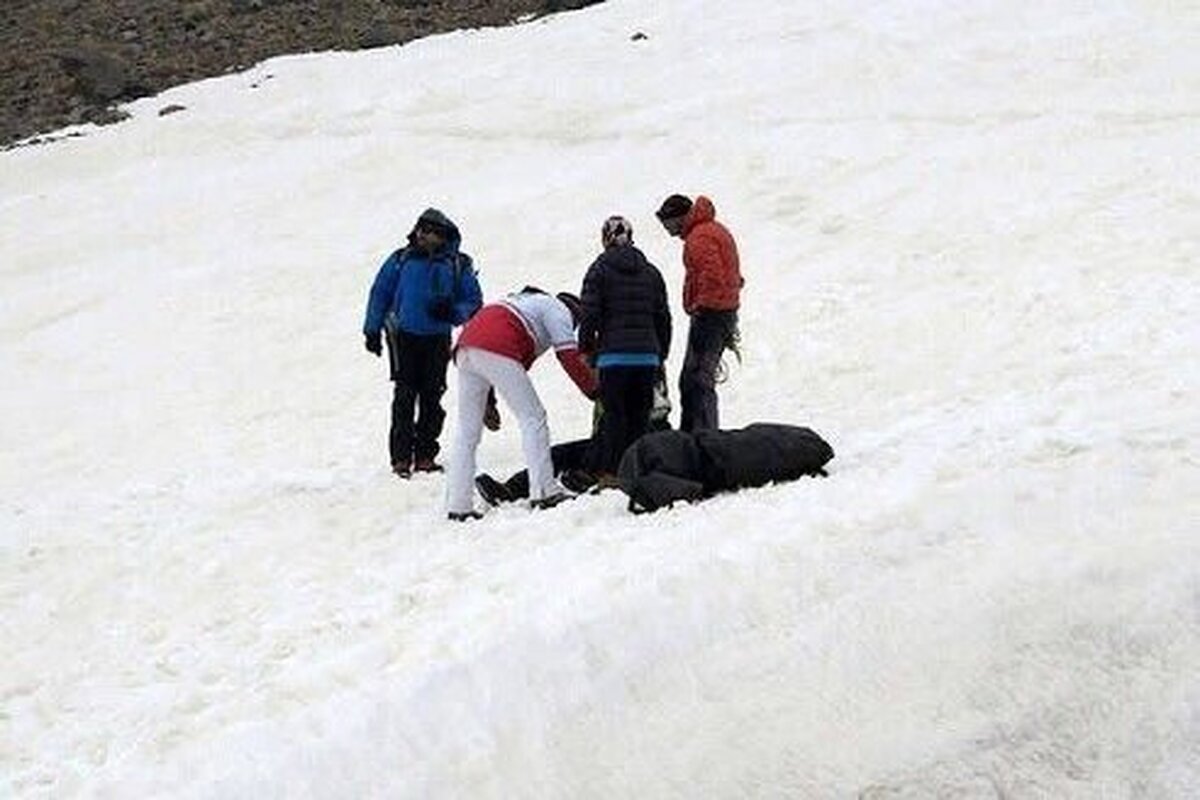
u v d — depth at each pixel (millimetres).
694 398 22312
